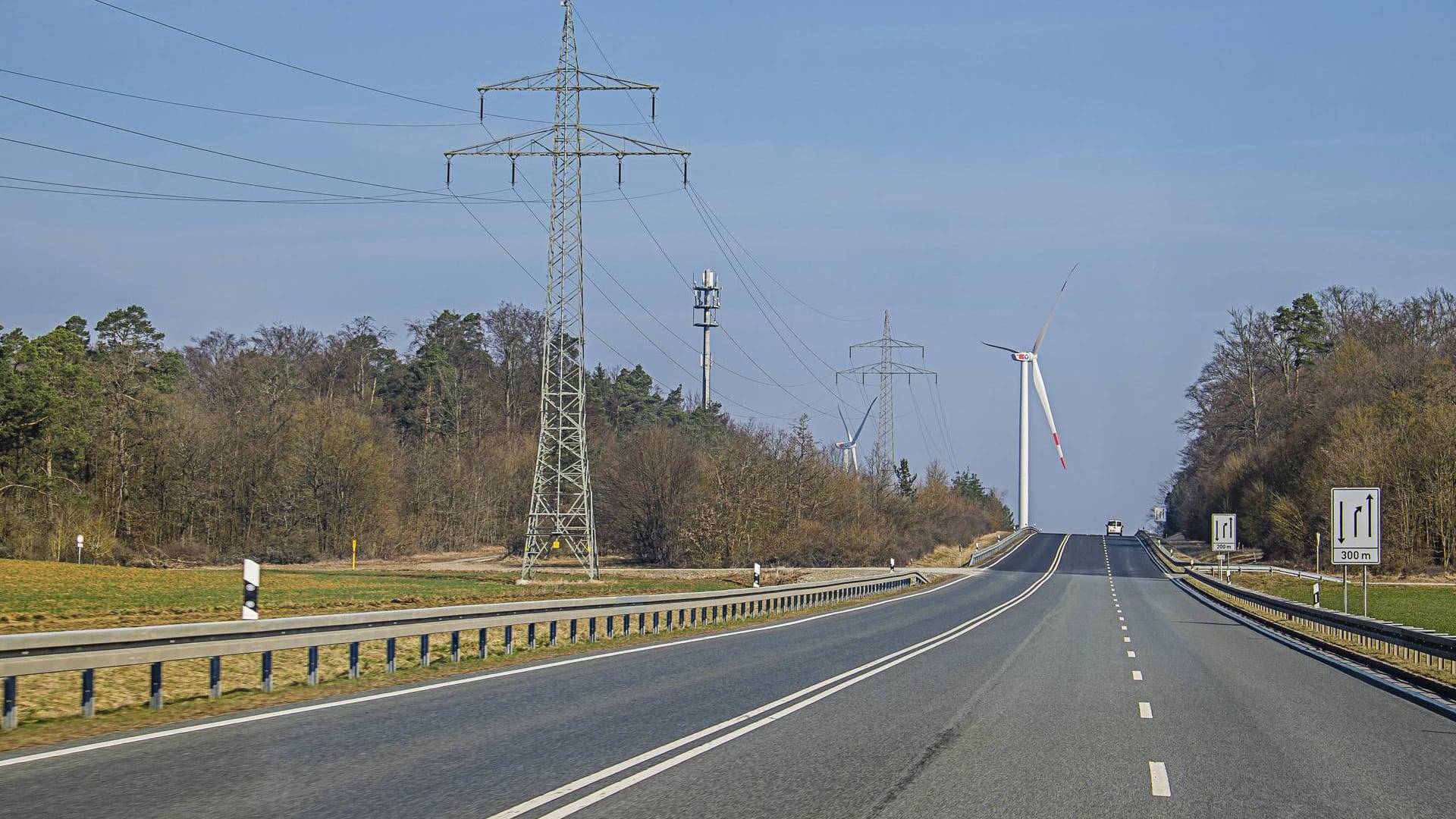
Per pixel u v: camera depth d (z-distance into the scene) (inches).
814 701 727.7
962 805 429.4
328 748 523.8
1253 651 1208.2
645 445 4097.0
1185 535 6560.0
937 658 1058.7
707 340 6476.4
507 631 1048.2
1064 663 1032.2
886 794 446.0
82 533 2849.4
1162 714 698.8
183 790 426.6
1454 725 666.8
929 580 3383.4
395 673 865.5
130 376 3538.4
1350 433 3464.6
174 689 774.5
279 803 409.1
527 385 5753.0
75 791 421.4
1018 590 2805.1
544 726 602.2
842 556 4114.2
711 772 484.7
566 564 3885.3
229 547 3732.8
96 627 1125.1
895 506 4916.3
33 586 1782.7
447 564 3722.9
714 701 722.2
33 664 565.0
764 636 1331.2
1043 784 471.8
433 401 5216.5
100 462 3336.6
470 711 658.2
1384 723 674.8
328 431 3927.2
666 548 3966.5
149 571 2315.5
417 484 4431.6
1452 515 3253.0
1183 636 1418.6
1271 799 449.1
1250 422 4753.9
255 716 625.3
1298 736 618.5
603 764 497.0
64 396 3230.8
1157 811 424.5
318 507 3838.6
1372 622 1173.7
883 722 642.2
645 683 815.1
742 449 4168.3
